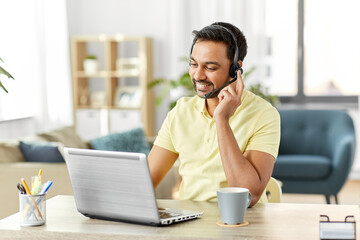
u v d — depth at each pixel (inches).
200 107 94.6
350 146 223.1
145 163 71.9
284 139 247.6
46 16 273.0
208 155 92.0
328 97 300.7
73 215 82.4
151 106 304.0
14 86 247.8
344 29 300.8
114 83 309.1
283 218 78.2
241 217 75.4
